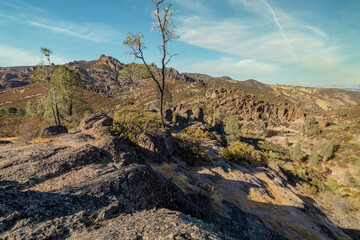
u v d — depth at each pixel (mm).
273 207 14633
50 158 7582
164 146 15234
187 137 20328
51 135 12641
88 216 4074
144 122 14359
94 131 12508
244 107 163875
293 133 121500
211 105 178500
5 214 3482
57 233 3354
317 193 31156
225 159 24719
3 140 14781
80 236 3340
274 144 98562
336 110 151000
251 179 18953
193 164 17406
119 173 6004
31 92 139375
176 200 6598
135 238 2898
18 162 7125
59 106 26688
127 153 9484
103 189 5156
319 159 70375
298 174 43625
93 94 128750
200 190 11875
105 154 8891
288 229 12211
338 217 22984
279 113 156500
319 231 13812
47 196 4551
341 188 41062
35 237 3117
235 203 12773
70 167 7113
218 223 9156
